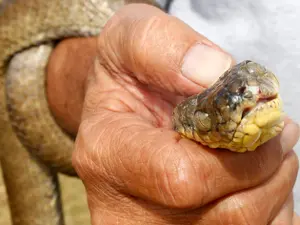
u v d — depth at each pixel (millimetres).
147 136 182
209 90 180
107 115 209
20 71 329
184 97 216
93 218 208
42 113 329
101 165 192
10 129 359
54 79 317
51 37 323
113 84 223
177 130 187
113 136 190
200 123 173
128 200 194
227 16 298
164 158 171
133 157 178
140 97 223
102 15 308
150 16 201
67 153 340
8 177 378
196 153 173
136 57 201
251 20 294
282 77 290
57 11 312
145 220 194
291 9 282
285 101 291
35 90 327
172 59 194
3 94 354
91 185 203
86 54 301
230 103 163
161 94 225
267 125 162
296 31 284
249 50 296
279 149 188
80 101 302
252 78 165
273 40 288
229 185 178
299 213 295
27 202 384
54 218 393
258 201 185
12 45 330
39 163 373
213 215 185
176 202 171
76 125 315
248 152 179
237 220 183
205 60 192
